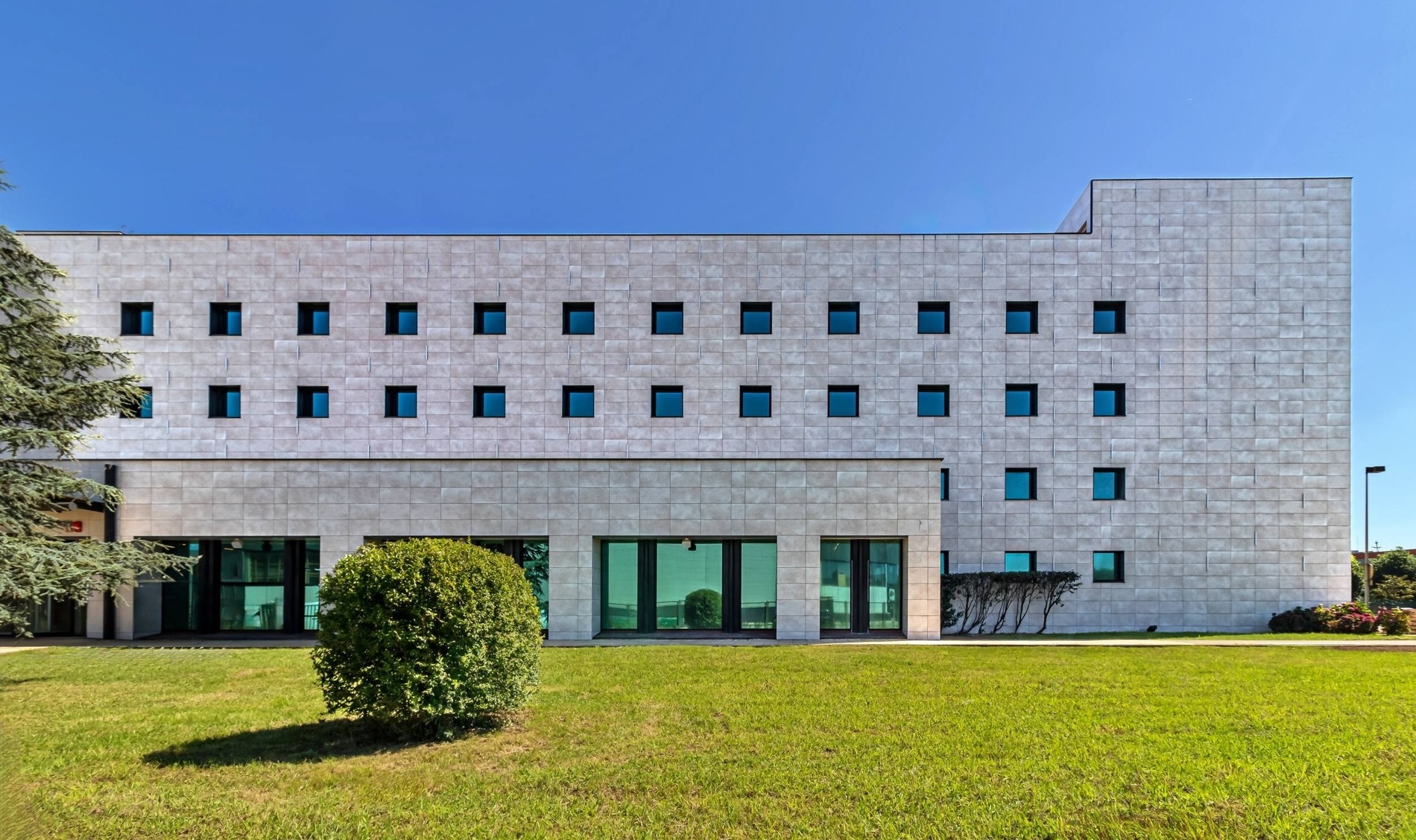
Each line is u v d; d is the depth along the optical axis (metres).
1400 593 44.88
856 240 25.78
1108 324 25.73
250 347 25.28
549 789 7.49
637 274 25.73
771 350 25.48
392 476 21.42
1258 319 25.30
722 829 6.53
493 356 25.50
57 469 17.55
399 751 8.88
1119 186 25.69
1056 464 25.16
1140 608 24.70
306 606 22.55
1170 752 8.66
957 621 24.48
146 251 25.42
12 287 17.89
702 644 19.77
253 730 9.87
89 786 7.62
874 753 8.66
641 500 21.34
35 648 19.12
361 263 25.66
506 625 9.87
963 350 25.42
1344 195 25.42
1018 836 6.38
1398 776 7.85
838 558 22.39
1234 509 24.92
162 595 22.45
